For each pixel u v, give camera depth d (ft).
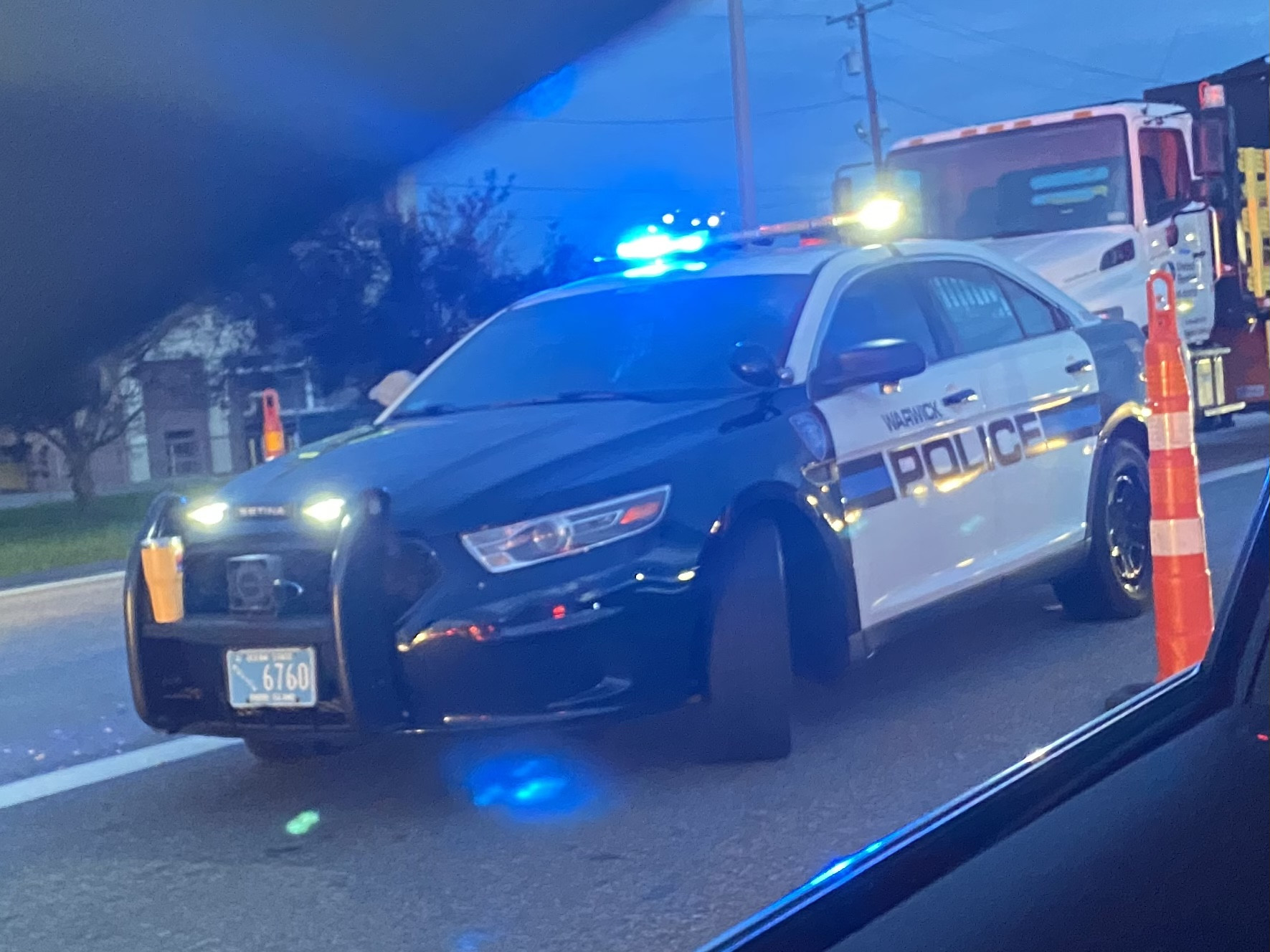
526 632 14.46
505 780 16.70
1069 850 4.60
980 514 19.48
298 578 15.10
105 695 23.91
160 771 18.48
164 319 87.61
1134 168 39.34
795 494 16.47
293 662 14.90
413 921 12.73
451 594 14.58
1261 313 46.19
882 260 20.16
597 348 19.45
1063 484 21.15
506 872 13.76
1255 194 45.85
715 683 15.56
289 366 92.53
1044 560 20.59
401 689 14.75
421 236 91.76
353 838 15.15
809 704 19.21
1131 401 22.80
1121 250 38.73
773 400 17.22
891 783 15.49
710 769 16.33
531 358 19.77
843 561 17.06
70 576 46.98
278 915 13.14
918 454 18.53
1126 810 4.65
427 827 15.30
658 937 11.98
